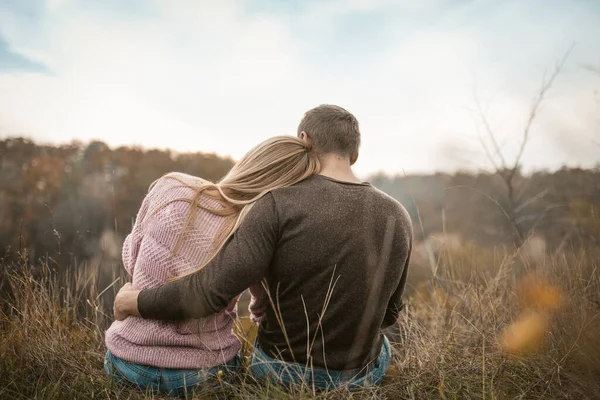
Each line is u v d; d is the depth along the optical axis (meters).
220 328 1.61
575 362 1.47
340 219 1.42
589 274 2.06
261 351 1.62
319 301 1.45
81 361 1.77
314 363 1.50
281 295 1.50
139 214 1.62
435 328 2.18
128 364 1.52
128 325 1.51
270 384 1.46
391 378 1.70
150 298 1.42
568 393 1.38
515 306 2.00
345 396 1.42
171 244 1.48
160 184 1.60
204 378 1.49
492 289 2.17
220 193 1.56
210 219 1.53
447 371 1.62
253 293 1.62
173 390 1.52
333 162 1.58
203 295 1.38
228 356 1.61
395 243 1.50
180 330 1.51
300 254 1.42
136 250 1.59
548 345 1.64
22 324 1.80
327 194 1.45
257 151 1.63
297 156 1.57
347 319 1.46
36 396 1.45
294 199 1.44
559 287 1.87
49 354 1.71
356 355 1.46
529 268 2.15
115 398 1.50
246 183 1.58
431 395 1.50
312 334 1.49
